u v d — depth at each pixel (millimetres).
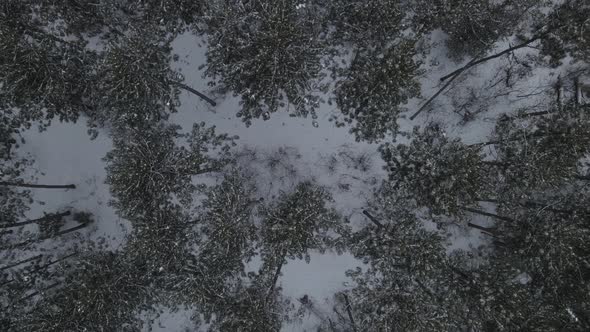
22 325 11688
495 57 13703
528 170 12328
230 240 12102
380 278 12758
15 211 13711
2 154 13734
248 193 13500
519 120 13945
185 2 12805
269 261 12391
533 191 13289
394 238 11906
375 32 12273
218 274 12375
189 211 13352
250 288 12773
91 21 13469
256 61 11641
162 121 13672
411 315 11672
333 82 13484
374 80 11492
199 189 12992
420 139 12656
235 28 11992
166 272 12445
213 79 13875
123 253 12594
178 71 13961
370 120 12594
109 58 11352
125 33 13750
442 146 12172
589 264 11164
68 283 12344
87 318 11523
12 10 12047
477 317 11914
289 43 11477
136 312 13500
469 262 13820
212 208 12250
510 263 12555
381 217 13820
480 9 13180
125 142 12727
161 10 12883
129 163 11727
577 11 12672
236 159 14148
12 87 11461
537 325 11656
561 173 12242
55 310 11680
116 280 11812
